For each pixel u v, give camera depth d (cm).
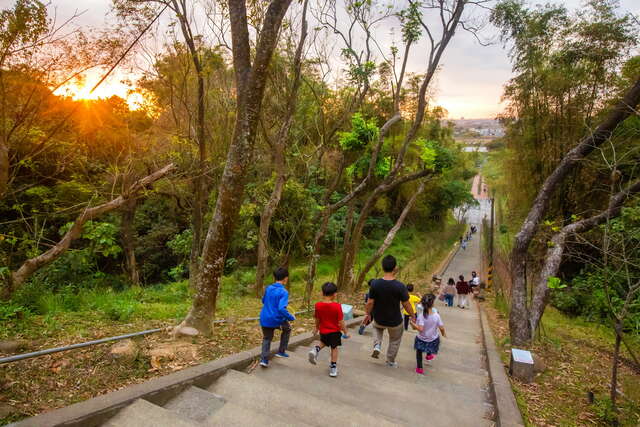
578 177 1529
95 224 1037
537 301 751
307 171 1411
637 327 740
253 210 1441
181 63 1015
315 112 1266
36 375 357
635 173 1074
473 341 840
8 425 256
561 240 763
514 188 2003
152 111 1138
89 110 745
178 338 512
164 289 1098
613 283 630
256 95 527
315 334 662
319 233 1145
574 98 1499
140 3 763
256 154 1401
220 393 371
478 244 4228
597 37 1355
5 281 619
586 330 1058
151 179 762
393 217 3638
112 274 1703
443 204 3872
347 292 1409
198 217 1170
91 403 293
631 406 438
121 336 479
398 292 520
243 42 538
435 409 403
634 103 683
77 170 1062
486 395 468
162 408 303
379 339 540
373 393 428
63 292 757
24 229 1002
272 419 314
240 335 576
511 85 1698
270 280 1526
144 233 1936
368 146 1247
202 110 1009
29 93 516
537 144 1692
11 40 444
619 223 659
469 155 4478
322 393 414
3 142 483
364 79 1102
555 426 392
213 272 547
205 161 1088
